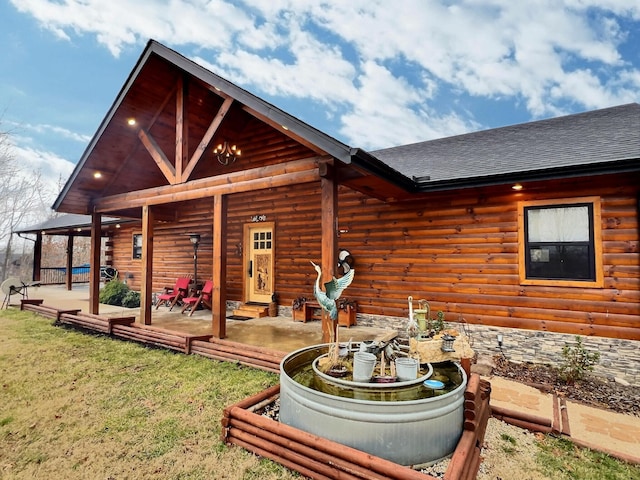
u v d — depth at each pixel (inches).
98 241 312.8
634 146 192.5
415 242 259.0
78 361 203.0
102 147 281.9
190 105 275.9
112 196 296.4
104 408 147.3
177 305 373.7
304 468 106.6
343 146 161.9
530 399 163.6
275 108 187.8
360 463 97.5
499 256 230.1
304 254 309.7
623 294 195.6
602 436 133.3
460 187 215.3
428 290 253.0
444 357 138.6
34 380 175.5
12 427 133.4
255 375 181.0
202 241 377.1
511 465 114.4
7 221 960.9
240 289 346.0
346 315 271.6
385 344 137.9
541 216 218.8
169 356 212.8
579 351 200.1
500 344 227.5
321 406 109.7
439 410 107.0
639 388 183.6
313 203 306.5
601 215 201.8
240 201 348.5
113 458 115.3
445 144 327.0
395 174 197.0
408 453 103.6
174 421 136.9
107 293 390.6
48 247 1026.7
